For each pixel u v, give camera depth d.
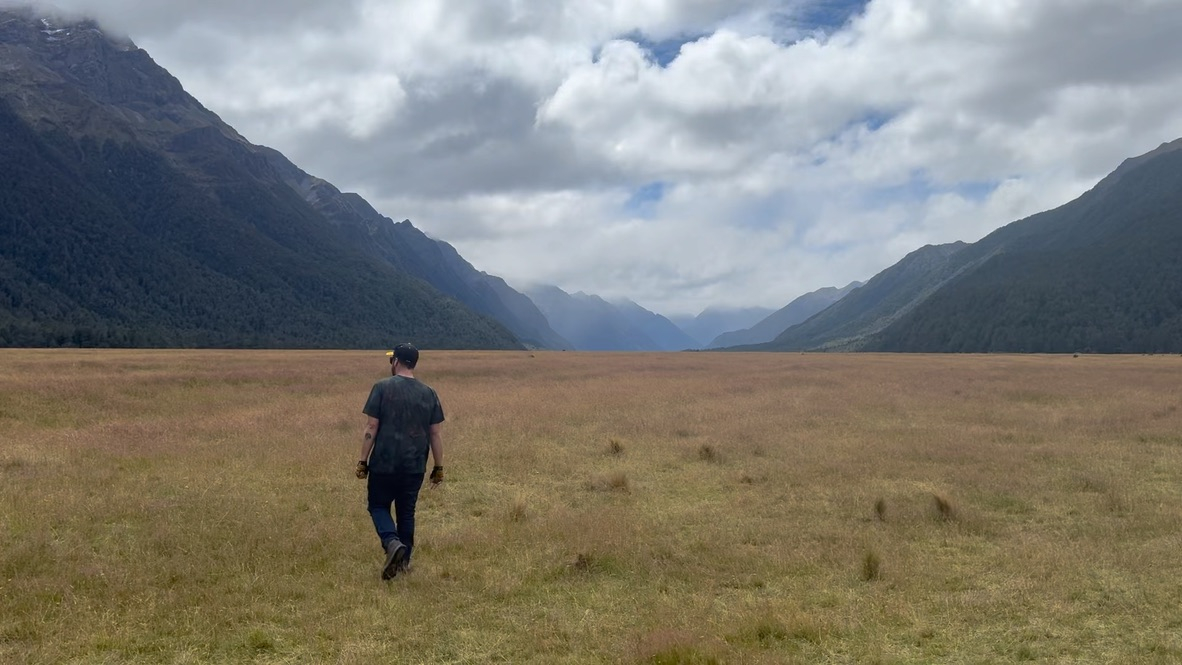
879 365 50.22
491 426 16.62
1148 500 9.75
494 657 4.99
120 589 5.98
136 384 22.84
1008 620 5.68
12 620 5.31
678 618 5.55
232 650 5.05
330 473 11.16
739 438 15.48
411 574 6.60
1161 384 29.53
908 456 13.37
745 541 8.05
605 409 20.70
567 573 6.82
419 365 39.44
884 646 5.18
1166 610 5.83
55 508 8.42
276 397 23.19
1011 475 11.57
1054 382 30.97
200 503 8.96
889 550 7.48
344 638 5.21
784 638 5.34
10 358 37.69
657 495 10.41
